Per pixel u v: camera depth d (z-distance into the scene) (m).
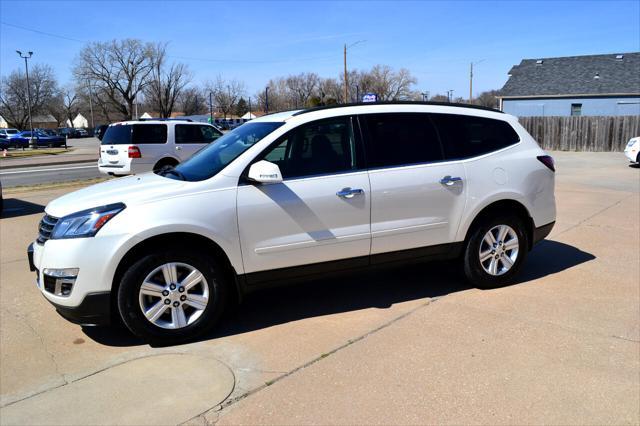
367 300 4.77
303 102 80.31
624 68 38.66
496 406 3.00
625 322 4.17
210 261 3.96
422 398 3.10
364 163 4.40
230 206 3.96
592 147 26.83
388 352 3.69
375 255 4.48
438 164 4.65
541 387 3.20
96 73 82.88
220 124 56.41
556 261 5.93
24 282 5.49
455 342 3.83
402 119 4.65
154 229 3.74
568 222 8.04
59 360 3.70
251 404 3.07
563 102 38.78
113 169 13.00
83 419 2.94
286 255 4.16
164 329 3.88
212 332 4.14
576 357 3.58
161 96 84.12
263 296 4.96
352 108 4.51
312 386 3.26
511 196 4.91
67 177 17.89
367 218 4.37
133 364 3.62
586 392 3.14
